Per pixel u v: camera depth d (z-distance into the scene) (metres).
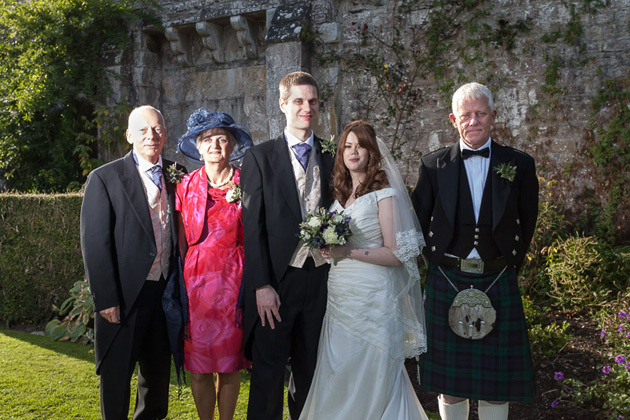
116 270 2.61
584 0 5.68
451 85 6.33
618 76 5.57
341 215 2.33
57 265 5.07
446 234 2.56
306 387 2.58
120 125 7.86
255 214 2.48
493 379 2.53
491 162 2.56
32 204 5.08
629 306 3.58
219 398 2.70
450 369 2.59
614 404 2.83
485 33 6.13
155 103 8.14
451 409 2.64
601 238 5.48
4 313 5.17
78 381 3.57
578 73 5.73
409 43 6.54
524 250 2.61
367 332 2.32
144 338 2.70
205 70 7.91
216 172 2.69
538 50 5.90
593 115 5.65
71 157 8.20
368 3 6.71
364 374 2.31
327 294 2.49
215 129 2.66
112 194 2.61
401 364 2.36
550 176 5.84
